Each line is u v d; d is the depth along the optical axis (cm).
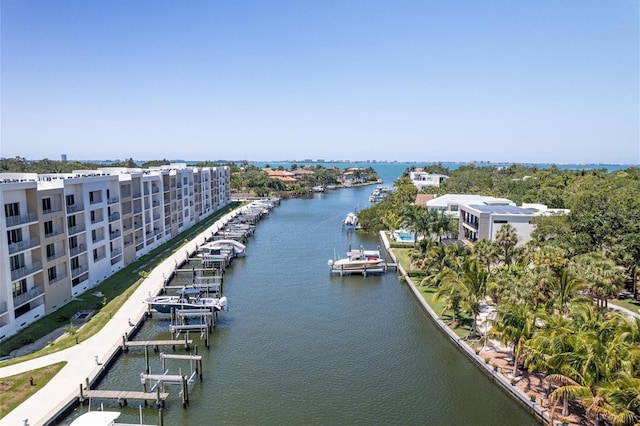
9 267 3922
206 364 3734
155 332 4347
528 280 3862
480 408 3072
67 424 2778
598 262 4044
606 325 2811
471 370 3609
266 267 7056
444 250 5603
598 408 2362
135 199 7112
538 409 2866
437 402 3150
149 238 7781
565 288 3581
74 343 3822
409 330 4469
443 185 15450
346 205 15950
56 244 4750
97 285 5562
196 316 4638
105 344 3822
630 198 6084
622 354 2505
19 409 2795
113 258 6281
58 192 4750
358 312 5009
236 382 3434
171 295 5403
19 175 5534
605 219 5416
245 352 3972
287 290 5853
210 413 3014
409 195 13112
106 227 5947
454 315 4441
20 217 4141
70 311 4591
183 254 7469
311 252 8175
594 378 2489
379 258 7044
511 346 3794
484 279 3997
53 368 3353
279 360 3816
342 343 4162
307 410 3061
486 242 5441
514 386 3134
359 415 3008
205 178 12094
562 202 9306
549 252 4622
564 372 2603
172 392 3262
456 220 8431
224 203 14850
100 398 3075
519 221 6419
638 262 4709
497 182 15625
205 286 5622
